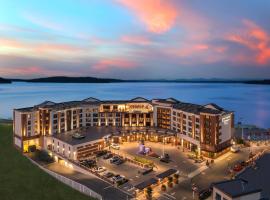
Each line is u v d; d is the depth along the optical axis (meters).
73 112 149.12
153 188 90.25
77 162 113.31
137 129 150.25
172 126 148.38
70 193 90.38
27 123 133.12
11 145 143.12
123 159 116.44
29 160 122.81
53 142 127.88
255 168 107.19
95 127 154.75
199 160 114.81
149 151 124.31
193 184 93.56
